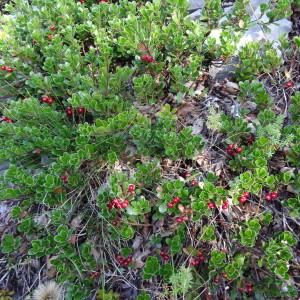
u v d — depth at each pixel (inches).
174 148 16.0
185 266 15.3
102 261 16.1
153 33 18.5
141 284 15.7
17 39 21.1
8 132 17.0
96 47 21.0
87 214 17.2
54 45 19.2
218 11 20.0
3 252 16.4
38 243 15.2
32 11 22.2
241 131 16.2
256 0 22.8
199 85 19.9
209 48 19.0
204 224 16.0
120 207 14.8
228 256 14.7
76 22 22.5
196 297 14.2
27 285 17.1
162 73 19.8
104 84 17.4
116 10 20.9
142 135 16.0
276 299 14.5
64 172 16.6
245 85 17.1
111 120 15.5
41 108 17.1
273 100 18.4
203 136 18.3
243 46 19.8
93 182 17.8
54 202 16.5
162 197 15.1
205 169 17.2
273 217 15.8
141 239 16.4
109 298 15.2
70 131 17.9
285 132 15.9
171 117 17.6
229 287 14.9
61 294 15.6
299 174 15.1
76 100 16.6
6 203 19.0
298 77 19.4
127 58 21.2
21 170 15.9
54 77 18.1
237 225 15.5
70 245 15.7
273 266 13.6
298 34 21.5
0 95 20.0
